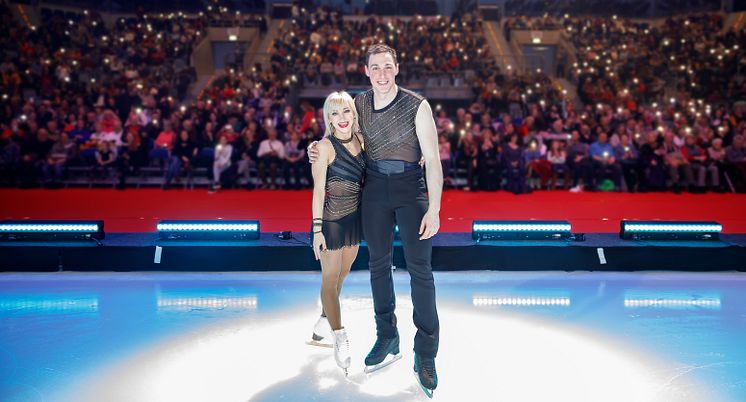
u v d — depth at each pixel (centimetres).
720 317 531
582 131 1461
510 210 1083
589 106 1683
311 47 2025
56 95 1662
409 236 402
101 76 1881
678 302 575
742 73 1958
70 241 696
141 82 1772
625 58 2069
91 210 1075
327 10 2394
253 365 430
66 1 2367
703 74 1912
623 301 579
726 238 723
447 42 2083
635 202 1194
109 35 2144
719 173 1365
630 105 1717
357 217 429
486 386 397
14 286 623
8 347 458
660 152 1362
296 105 1858
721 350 456
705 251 681
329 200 424
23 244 680
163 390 389
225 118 1527
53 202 1169
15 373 412
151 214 1033
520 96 1695
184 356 445
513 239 708
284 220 964
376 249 417
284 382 404
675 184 1340
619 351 455
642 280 651
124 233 740
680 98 1850
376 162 409
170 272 678
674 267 683
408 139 400
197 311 548
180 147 1391
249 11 2495
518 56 2150
